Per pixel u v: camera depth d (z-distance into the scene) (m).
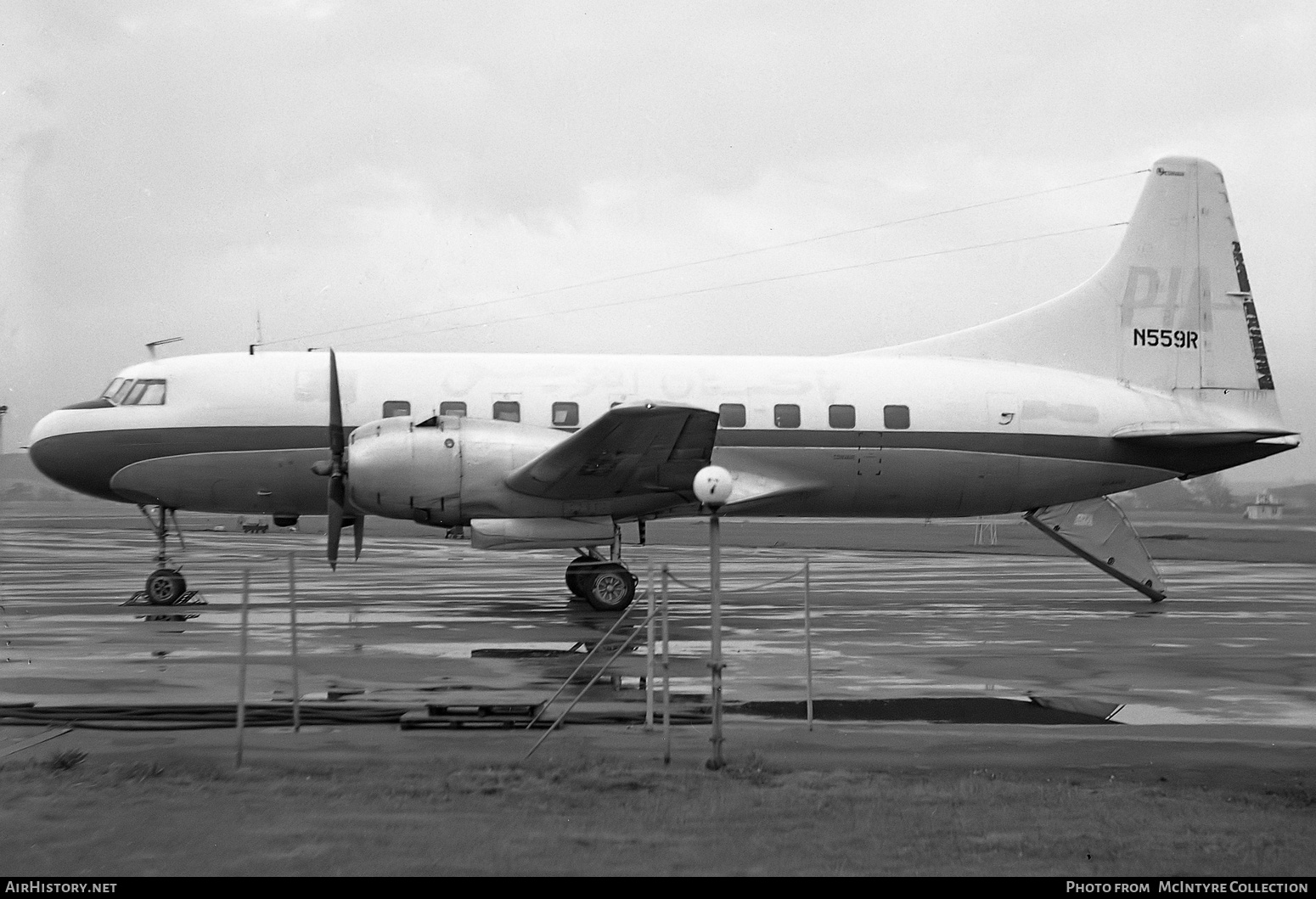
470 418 19.03
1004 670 12.94
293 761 8.43
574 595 20.44
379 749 8.84
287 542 44.59
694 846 6.64
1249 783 8.12
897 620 17.92
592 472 17.50
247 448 19.61
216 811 7.15
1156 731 9.76
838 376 21.06
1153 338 22.44
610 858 6.43
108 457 19.61
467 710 9.91
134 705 10.40
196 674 12.06
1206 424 22.11
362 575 27.19
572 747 8.95
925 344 22.12
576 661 13.14
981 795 7.71
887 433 20.80
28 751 8.70
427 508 17.84
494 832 6.82
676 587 23.92
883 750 9.02
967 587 24.41
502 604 19.89
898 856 6.56
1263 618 18.55
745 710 10.55
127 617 17.28
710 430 16.73
